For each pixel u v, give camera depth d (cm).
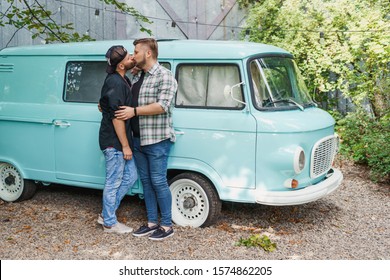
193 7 1088
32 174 641
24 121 632
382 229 578
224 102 540
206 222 555
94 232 558
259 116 524
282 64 586
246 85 529
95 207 646
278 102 548
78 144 602
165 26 1088
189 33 1093
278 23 998
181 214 571
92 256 497
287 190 527
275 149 516
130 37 1077
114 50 515
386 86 899
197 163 546
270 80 552
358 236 556
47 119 617
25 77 645
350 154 876
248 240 524
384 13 944
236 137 528
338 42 973
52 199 679
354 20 954
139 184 573
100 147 538
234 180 532
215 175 539
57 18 1024
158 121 517
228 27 1098
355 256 502
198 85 552
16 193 664
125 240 535
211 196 548
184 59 557
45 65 633
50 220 599
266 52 564
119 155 531
